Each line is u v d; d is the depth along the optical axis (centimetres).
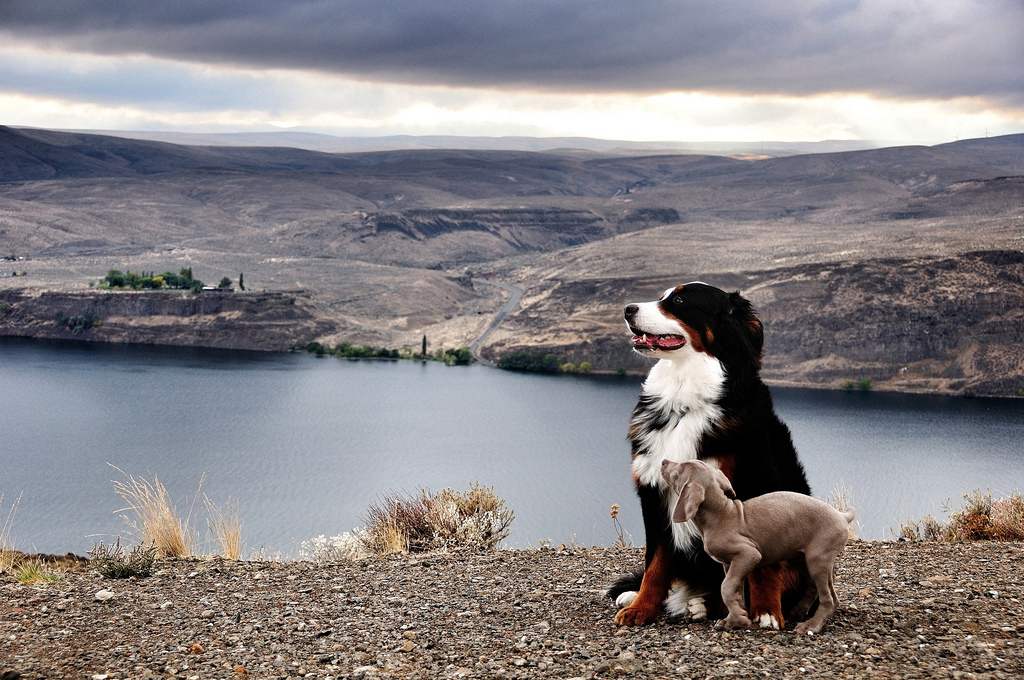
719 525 544
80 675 509
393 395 19600
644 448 597
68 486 12200
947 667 482
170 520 906
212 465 13525
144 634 588
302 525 10319
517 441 15150
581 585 708
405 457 14050
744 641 532
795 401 19212
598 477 12656
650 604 590
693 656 512
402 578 741
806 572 578
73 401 18462
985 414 17850
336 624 607
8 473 12812
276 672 512
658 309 578
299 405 18388
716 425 566
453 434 15688
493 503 1028
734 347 576
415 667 517
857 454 13550
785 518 542
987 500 1002
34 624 606
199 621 616
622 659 511
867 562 767
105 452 14238
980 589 635
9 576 763
